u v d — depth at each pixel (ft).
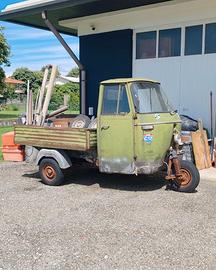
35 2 35.53
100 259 14.24
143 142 22.17
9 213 19.48
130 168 22.72
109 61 41.29
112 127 22.95
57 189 24.44
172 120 23.54
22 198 22.30
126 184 25.41
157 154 22.58
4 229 17.29
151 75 38.14
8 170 30.63
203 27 33.99
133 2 35.88
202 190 23.50
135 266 13.67
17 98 171.63
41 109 27.81
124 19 39.40
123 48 39.96
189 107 35.40
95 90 42.75
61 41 39.45
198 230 16.88
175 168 23.03
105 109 23.29
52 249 15.15
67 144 24.29
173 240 15.84
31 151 26.37
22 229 17.26
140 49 38.83
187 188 22.84
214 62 33.50
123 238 16.12
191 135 28.43
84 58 43.21
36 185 25.58
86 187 24.84
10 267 13.69
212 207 20.06
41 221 18.26
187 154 28.53
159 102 24.00
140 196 22.35
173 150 23.20
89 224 17.79
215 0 32.63
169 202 21.01
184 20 34.99
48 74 28.14
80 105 43.93
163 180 26.22
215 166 29.55
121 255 14.55
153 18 37.11
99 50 41.93
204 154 29.17
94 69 42.63
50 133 24.99
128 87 22.49
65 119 26.96
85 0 31.78
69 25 43.73
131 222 17.94
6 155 29.76
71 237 16.30
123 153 22.79
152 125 22.18
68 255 14.61
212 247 15.16
